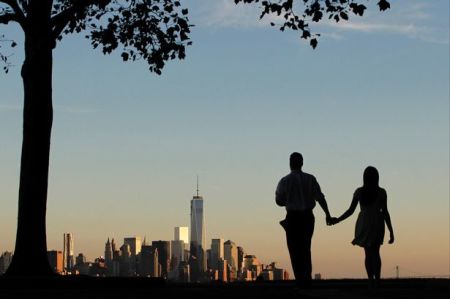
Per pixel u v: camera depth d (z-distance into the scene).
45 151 22.03
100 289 18.94
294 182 17.94
